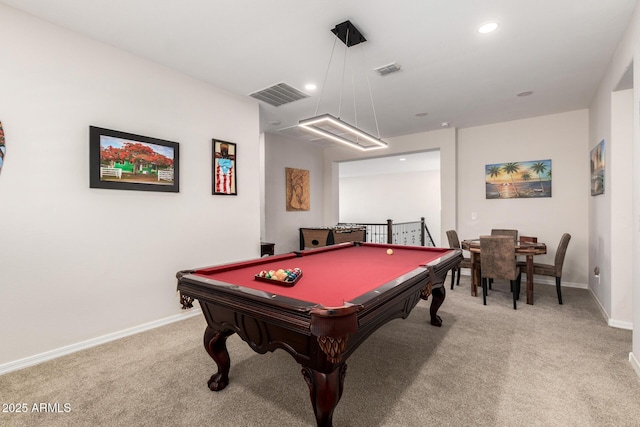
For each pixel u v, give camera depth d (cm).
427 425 161
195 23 238
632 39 228
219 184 356
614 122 292
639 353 208
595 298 383
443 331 286
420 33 250
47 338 237
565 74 325
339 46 271
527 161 480
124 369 221
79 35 252
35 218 231
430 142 552
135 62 286
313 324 126
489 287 444
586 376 207
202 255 342
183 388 197
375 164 927
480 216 521
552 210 465
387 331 287
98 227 264
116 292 275
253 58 292
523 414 169
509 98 395
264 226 564
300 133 572
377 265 250
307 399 184
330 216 685
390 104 414
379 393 189
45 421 166
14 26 221
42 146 234
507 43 266
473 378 206
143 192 293
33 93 229
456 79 337
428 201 1087
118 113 275
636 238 213
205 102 344
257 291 156
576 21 234
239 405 179
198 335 283
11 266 221
